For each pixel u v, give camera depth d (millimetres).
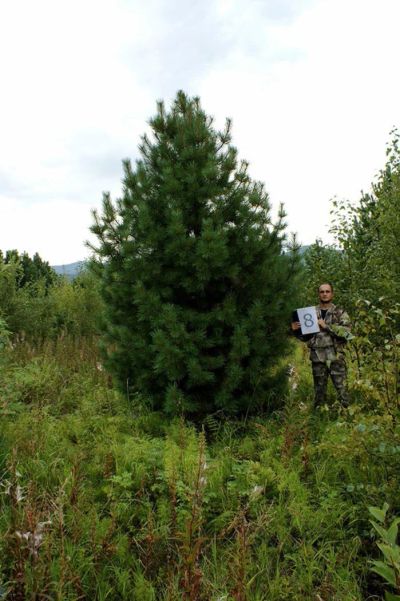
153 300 5527
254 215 5918
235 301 5738
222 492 3773
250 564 2824
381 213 6238
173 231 5395
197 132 5910
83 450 4508
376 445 3139
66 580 2549
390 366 3457
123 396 6289
